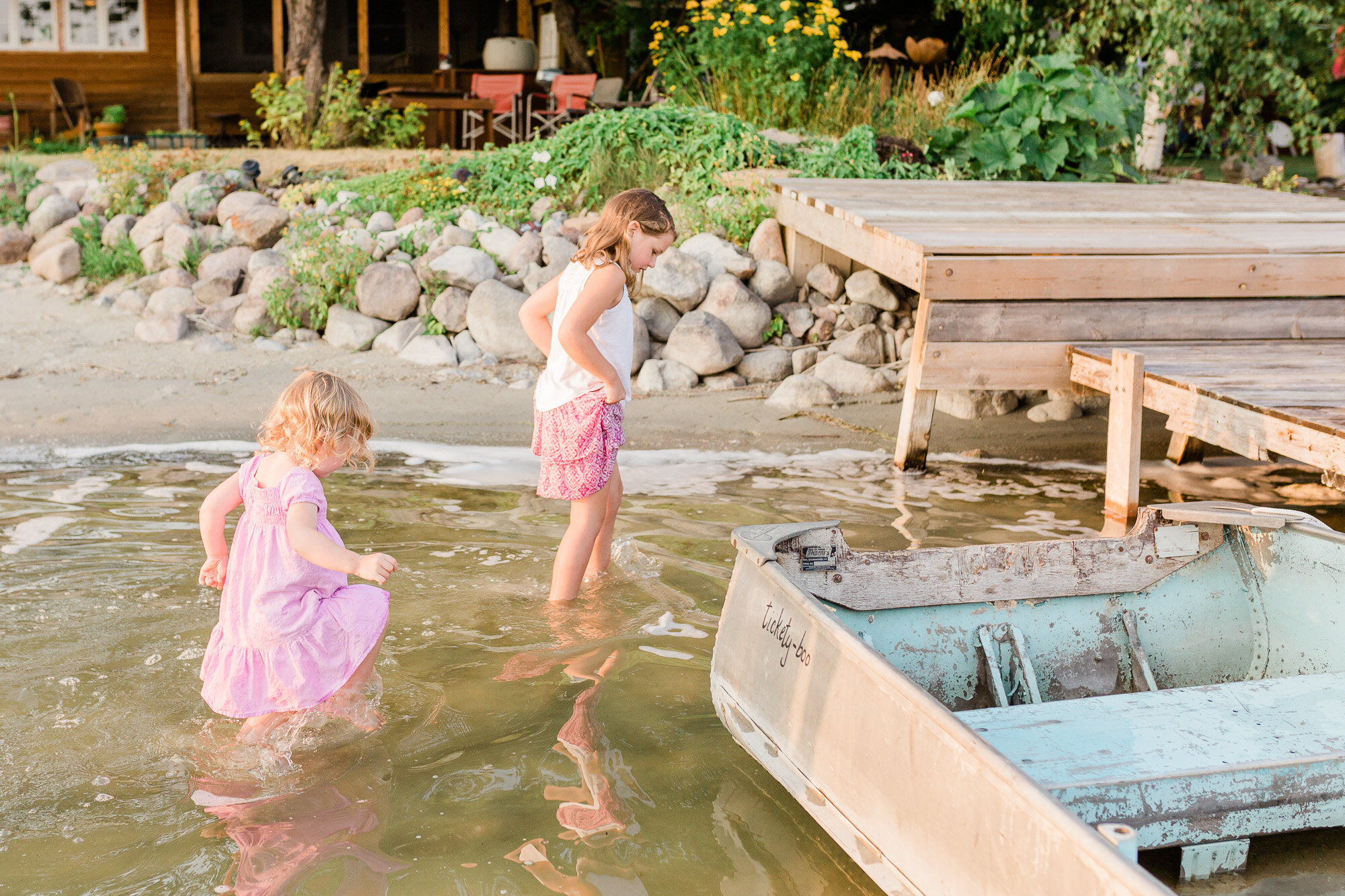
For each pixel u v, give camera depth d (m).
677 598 4.49
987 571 3.62
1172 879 2.68
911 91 12.22
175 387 7.75
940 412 7.88
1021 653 3.48
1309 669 3.58
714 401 7.97
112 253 10.12
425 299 8.97
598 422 4.21
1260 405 5.11
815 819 2.83
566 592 4.38
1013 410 7.89
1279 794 2.65
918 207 7.78
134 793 2.96
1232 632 3.84
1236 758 2.65
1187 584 3.81
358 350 8.80
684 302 8.60
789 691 3.00
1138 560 3.76
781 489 6.11
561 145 10.48
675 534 5.27
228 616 3.29
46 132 17.41
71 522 5.14
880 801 2.56
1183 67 11.34
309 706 3.21
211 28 17.97
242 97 18.14
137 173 11.05
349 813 2.91
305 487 3.26
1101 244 6.48
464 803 2.98
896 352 8.56
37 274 10.20
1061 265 6.37
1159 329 6.61
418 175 10.58
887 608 3.54
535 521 5.40
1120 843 2.00
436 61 18.81
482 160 10.62
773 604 3.18
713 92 11.85
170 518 5.24
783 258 9.20
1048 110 10.19
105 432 6.79
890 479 6.40
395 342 8.77
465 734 3.35
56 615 4.04
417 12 18.64
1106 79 10.95
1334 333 6.84
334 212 9.91
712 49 12.02
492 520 5.40
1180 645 3.80
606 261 4.08
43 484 5.78
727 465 6.60
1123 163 10.72
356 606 3.34
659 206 4.13
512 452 6.73
